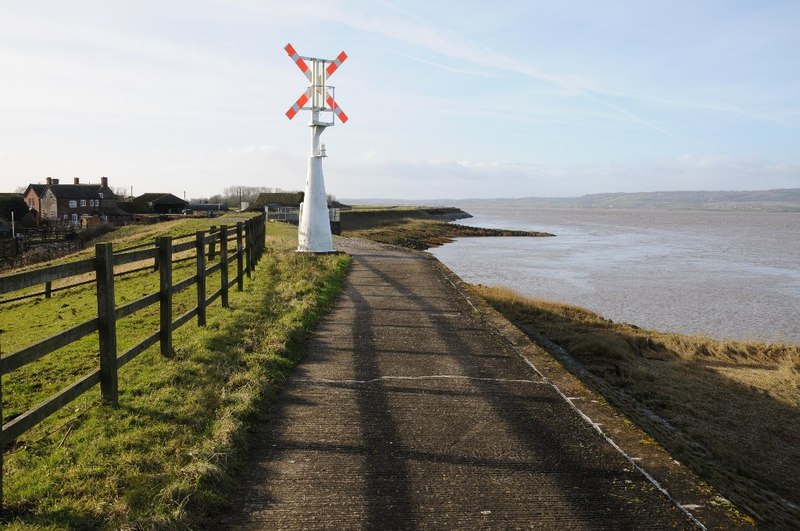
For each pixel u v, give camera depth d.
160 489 4.14
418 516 4.06
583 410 6.25
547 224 130.38
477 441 5.36
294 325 9.32
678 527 4.02
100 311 5.64
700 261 49.41
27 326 12.11
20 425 4.15
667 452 5.27
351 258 20.27
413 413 6.02
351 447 5.15
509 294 21.16
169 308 7.43
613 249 61.03
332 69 19.00
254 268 16.27
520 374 7.49
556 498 4.36
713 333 22.11
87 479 4.29
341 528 3.89
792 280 37.62
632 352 14.76
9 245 38.53
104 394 5.70
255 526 3.88
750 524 4.09
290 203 84.62
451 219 150.88
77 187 78.62
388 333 9.55
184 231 36.06
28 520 3.73
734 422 9.91
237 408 5.66
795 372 13.70
